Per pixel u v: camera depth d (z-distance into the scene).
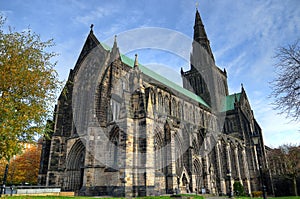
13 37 27.61
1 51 26.09
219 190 64.88
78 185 45.06
